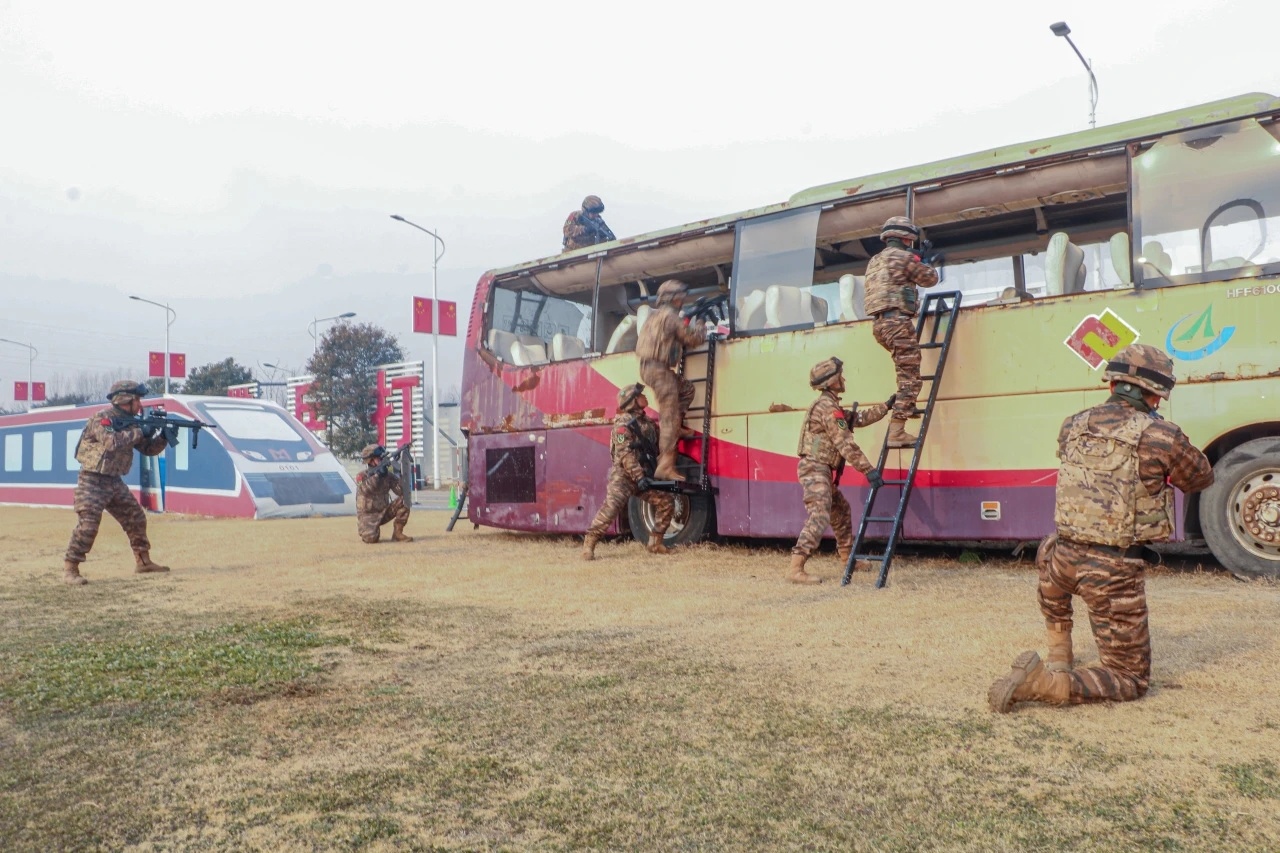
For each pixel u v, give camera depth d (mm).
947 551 9578
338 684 4688
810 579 7539
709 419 10211
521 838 2795
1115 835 2693
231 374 61031
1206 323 7254
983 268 9359
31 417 25719
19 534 15383
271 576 9117
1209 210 7387
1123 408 4082
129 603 7672
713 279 11766
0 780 3408
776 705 4098
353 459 43594
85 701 4457
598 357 11641
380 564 9844
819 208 9750
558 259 12398
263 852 2742
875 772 3244
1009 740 3527
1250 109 7309
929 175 8969
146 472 21156
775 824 2844
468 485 13648
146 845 2809
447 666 5051
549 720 3979
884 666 4715
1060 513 4109
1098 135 8023
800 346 9578
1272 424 7113
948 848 2645
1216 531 7258
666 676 4676
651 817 2920
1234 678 4227
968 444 8312
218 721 4078
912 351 8039
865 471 7613
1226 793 2959
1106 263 8250
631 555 10031
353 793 3186
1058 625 4336
